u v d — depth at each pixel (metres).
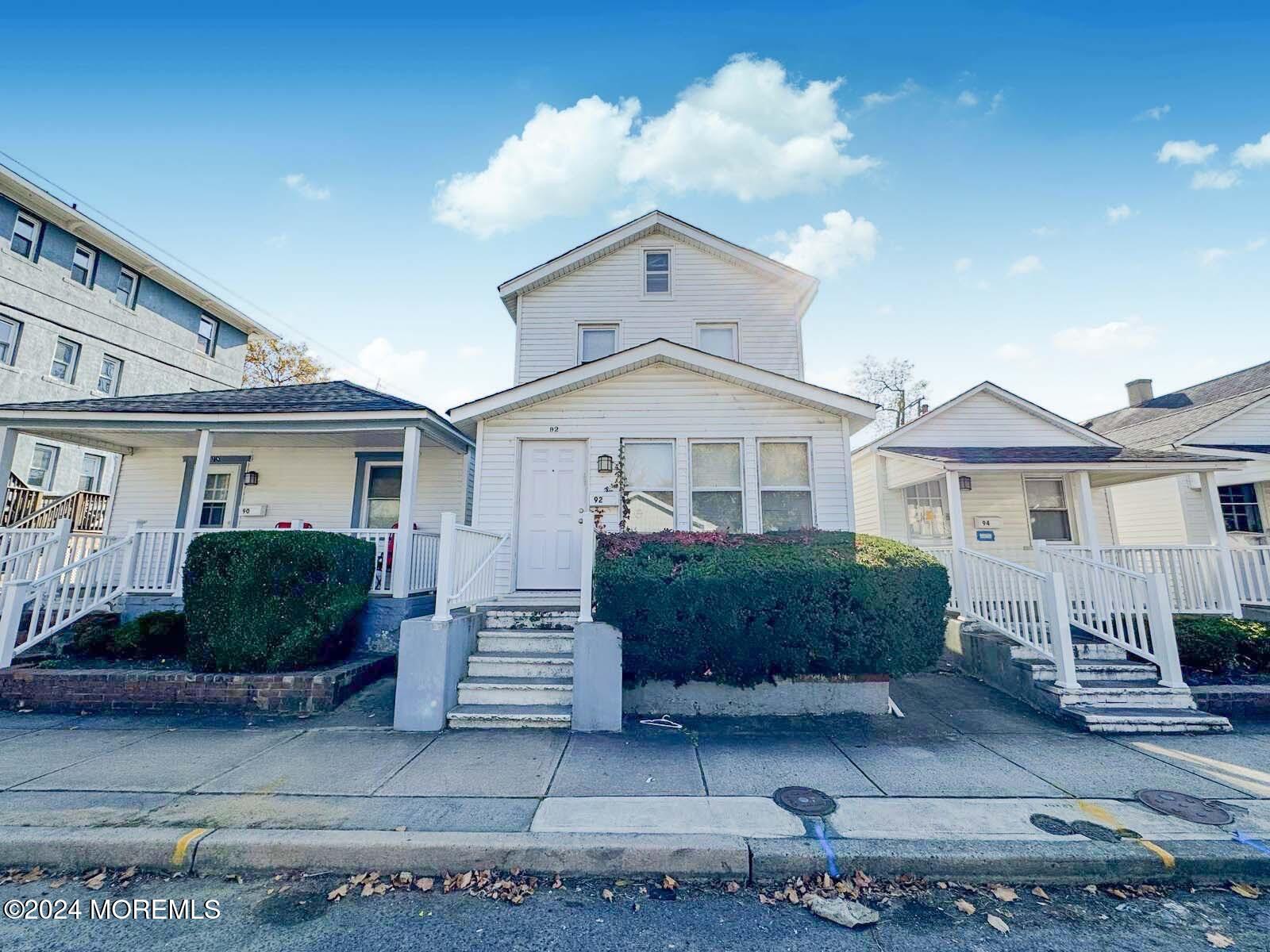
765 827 3.57
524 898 3.03
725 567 6.07
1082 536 11.28
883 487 12.09
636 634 5.92
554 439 9.34
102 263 16.86
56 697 6.16
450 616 6.08
